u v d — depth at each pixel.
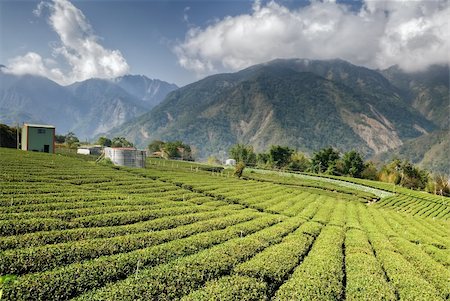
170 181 67.75
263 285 20.44
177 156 197.62
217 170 123.69
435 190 128.38
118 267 20.80
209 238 29.41
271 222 41.59
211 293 18.52
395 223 54.62
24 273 19.70
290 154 181.00
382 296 20.22
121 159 87.31
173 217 36.53
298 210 57.31
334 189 101.88
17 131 94.00
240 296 18.70
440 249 38.47
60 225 28.42
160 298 18.06
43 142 90.50
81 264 20.34
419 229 53.28
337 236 37.00
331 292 20.09
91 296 17.17
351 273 24.30
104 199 41.03
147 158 141.50
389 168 160.62
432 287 22.59
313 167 170.00
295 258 26.23
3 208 30.34
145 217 35.81
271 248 28.42
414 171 157.62
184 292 19.25
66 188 43.50
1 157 60.62
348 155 162.62
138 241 26.53
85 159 93.50
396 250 34.19
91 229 27.94
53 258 21.22
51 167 59.31
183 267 21.36
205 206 46.62
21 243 23.17
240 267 23.00
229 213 44.22
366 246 33.69
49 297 17.06
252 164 185.75
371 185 115.50
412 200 98.62
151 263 22.86
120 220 33.25
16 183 41.94
